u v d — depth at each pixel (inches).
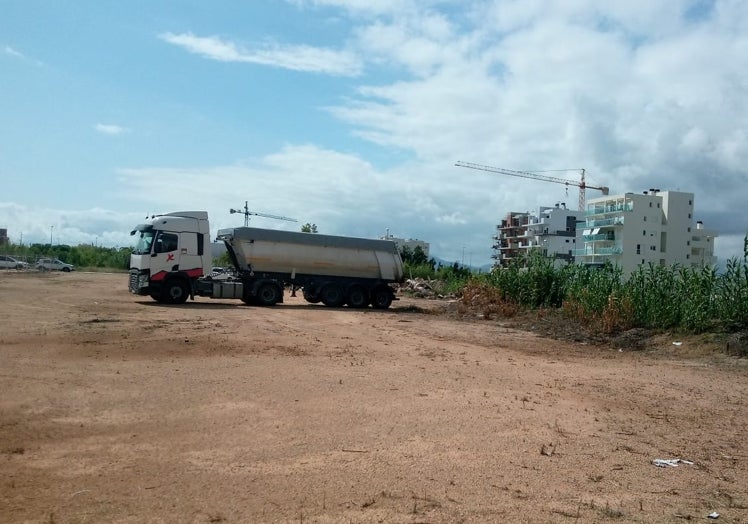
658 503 232.1
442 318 1079.6
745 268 766.5
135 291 1046.4
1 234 4468.5
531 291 1100.5
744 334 706.2
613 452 298.7
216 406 350.6
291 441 289.4
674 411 402.9
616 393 456.4
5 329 621.0
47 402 342.0
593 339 810.8
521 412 373.4
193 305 1058.7
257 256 1165.1
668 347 729.0
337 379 450.0
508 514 212.2
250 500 214.4
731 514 224.1
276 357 541.0
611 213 3548.2
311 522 197.0
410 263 2336.4
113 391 376.8
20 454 255.6
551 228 4739.2
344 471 249.8
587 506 224.4
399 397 398.0
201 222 1073.5
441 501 221.3
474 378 488.4
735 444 325.7
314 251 1200.8
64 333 610.2
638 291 868.6
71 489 218.8
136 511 201.0
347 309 1184.8
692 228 3481.8
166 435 291.9
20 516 192.9
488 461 272.7
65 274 2311.8
